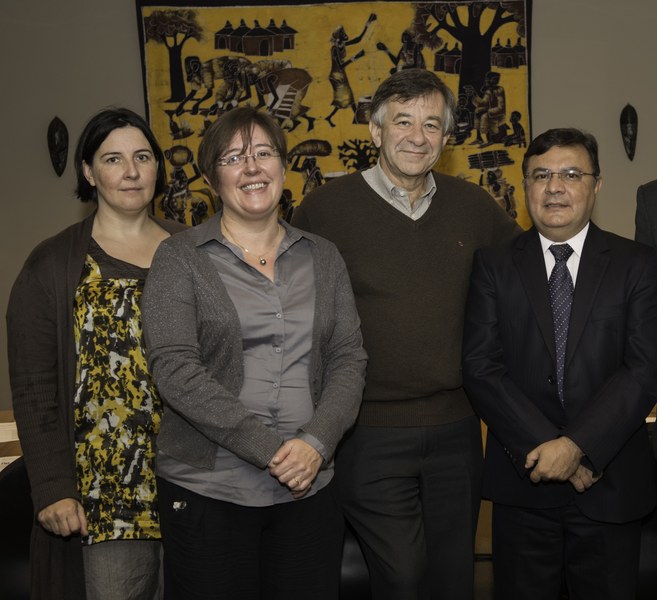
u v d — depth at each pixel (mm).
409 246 2189
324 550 1822
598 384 2072
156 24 4766
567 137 2088
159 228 2184
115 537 1941
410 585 2107
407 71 2160
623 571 2105
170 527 1782
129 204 2027
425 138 2125
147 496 1973
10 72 4793
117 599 1955
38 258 1980
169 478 1781
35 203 4852
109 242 2057
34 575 1930
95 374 1938
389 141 2160
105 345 1939
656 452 2193
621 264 2104
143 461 1967
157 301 1766
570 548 2133
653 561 2352
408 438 2146
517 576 2178
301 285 1843
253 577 1779
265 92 4848
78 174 2068
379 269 2168
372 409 2168
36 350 1926
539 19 4953
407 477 2172
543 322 2098
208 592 1740
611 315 2070
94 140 2008
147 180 2045
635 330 2062
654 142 5055
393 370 2143
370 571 2211
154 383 1890
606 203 5074
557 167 2068
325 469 1792
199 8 4781
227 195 1809
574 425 2025
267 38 4820
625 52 4996
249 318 1761
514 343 2143
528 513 2145
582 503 2074
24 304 1937
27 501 2156
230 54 4812
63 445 1918
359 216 2223
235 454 1692
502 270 2174
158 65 4789
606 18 4969
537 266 2150
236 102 4836
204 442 1755
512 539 2182
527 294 2125
